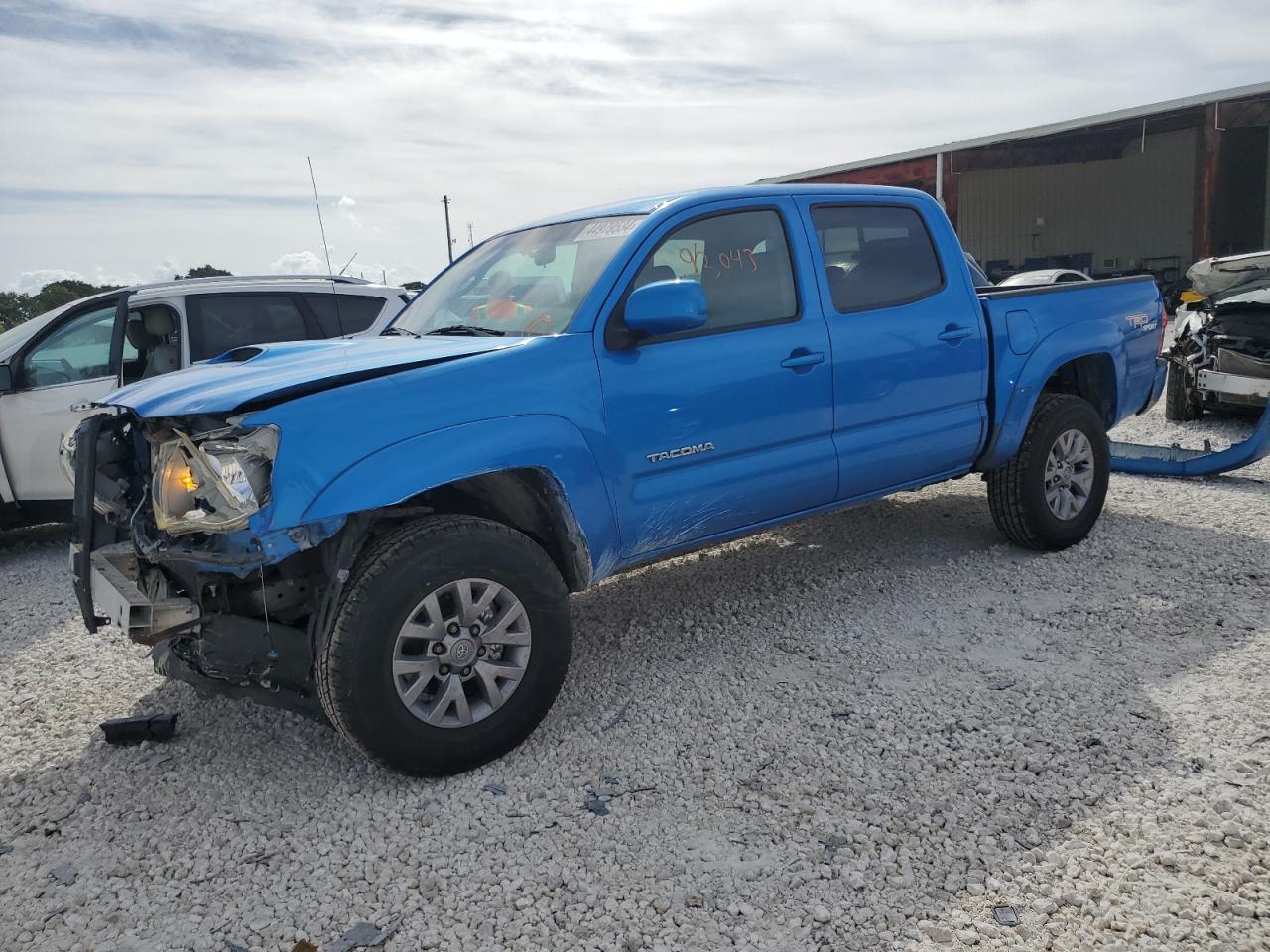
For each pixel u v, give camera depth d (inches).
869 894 102.2
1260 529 221.8
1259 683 143.7
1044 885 101.7
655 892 104.9
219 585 127.3
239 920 104.2
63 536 309.6
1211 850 105.1
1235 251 1206.3
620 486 145.2
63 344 278.5
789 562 215.9
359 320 311.7
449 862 112.4
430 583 125.0
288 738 145.9
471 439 129.1
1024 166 1273.4
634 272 149.9
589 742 139.2
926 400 183.2
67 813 128.0
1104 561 203.5
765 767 129.3
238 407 118.2
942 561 209.8
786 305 166.4
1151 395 235.0
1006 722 136.8
